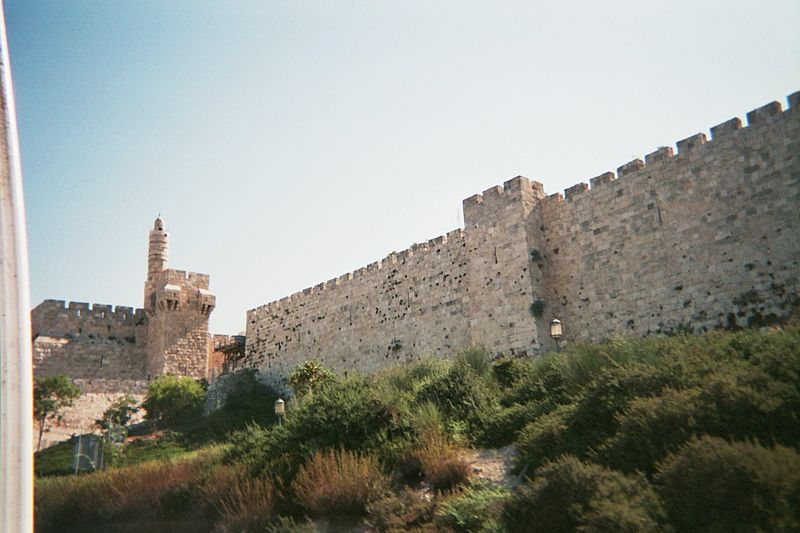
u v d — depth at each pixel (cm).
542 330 3231
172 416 4875
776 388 1171
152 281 6488
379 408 1906
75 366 5872
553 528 1066
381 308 4522
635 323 2938
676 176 2897
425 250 4253
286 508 1625
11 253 423
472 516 1237
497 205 3562
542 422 1580
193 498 1905
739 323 2564
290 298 5509
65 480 2769
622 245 3064
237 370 5847
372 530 1391
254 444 2209
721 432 1135
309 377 3816
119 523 2042
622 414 1408
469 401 1969
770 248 2522
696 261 2759
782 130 2550
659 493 1025
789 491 881
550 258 3394
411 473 1612
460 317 3884
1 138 436
